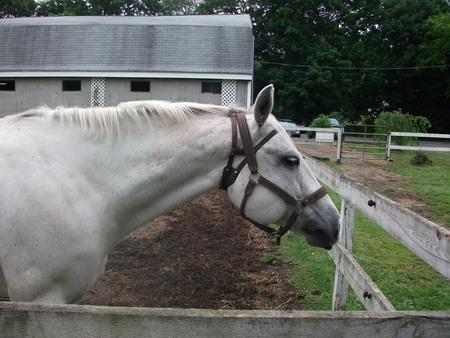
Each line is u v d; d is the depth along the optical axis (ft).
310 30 100.83
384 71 106.42
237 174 6.72
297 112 103.35
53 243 5.72
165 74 53.01
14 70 53.67
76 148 6.28
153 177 6.52
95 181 6.28
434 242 4.79
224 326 3.38
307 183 6.86
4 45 56.49
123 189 6.40
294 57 101.96
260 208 6.74
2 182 5.72
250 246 15.64
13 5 112.57
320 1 99.45
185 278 12.32
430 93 104.42
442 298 11.50
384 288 12.07
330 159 42.06
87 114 6.56
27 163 5.85
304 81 95.66
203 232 17.20
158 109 6.77
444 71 101.35
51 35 57.31
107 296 10.96
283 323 3.38
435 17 97.50
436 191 26.86
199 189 6.87
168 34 57.06
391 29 103.19
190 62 54.13
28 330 3.49
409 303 11.11
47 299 5.94
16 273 5.81
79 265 5.97
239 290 11.71
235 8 124.77
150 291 11.38
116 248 14.80
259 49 109.19
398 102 107.96
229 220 19.34
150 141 6.59
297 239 16.52
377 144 57.11
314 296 11.44
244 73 52.80
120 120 6.62
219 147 6.69
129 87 55.26
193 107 7.04
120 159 6.44
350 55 105.29
